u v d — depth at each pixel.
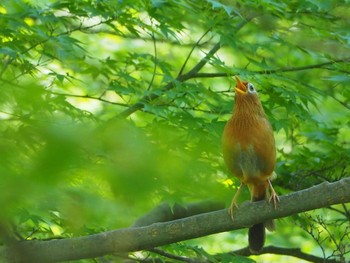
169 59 17.48
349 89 12.95
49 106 6.23
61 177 3.92
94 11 11.40
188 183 5.31
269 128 9.53
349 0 12.32
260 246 9.97
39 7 11.98
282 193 13.03
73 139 3.94
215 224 8.88
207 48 15.49
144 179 4.14
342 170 12.79
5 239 5.20
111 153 4.17
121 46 17.56
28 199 4.07
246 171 9.49
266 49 12.91
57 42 11.09
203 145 10.17
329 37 12.52
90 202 5.02
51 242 8.66
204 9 12.44
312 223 12.89
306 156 13.10
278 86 12.05
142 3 11.56
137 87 11.84
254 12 12.76
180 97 11.18
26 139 4.03
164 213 12.55
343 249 11.16
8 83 4.81
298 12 12.70
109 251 8.77
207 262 11.36
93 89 13.14
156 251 10.61
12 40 10.75
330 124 15.58
